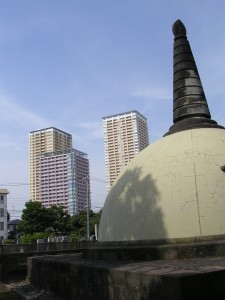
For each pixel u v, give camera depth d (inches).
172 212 413.1
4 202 2687.0
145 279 299.1
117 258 436.5
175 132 514.0
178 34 568.4
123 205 462.9
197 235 397.1
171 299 265.7
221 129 509.4
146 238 421.1
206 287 269.1
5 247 856.9
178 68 550.3
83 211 2164.1
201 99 530.0
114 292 345.1
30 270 679.7
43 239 1327.5
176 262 358.9
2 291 664.4
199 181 420.8
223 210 402.9
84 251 530.0
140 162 494.6
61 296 485.4
